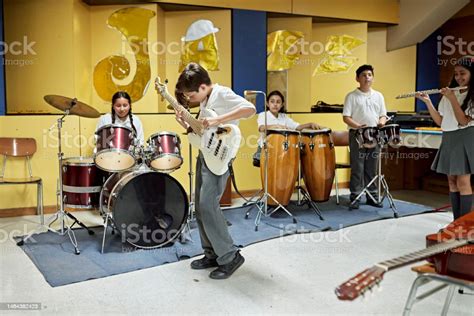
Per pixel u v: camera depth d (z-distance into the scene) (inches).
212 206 117.8
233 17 221.0
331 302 105.0
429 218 182.4
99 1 205.3
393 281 116.4
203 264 127.5
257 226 165.3
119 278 120.6
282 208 179.3
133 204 141.7
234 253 122.0
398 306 102.3
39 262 132.3
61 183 153.4
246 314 99.3
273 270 125.3
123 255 138.9
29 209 191.5
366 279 51.1
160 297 108.4
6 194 187.8
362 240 152.6
